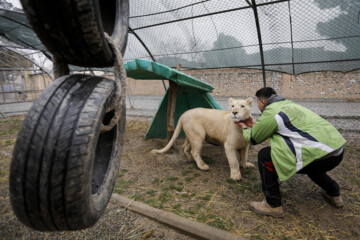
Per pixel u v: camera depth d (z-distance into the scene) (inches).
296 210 106.7
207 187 130.6
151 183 138.5
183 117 162.4
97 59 61.4
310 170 99.2
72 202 45.3
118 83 59.9
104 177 69.4
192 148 161.5
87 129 45.0
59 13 47.2
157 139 238.8
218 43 236.1
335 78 567.5
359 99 545.3
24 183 43.3
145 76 186.1
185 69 303.3
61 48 56.6
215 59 260.7
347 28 187.8
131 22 252.5
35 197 44.1
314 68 238.8
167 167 163.2
